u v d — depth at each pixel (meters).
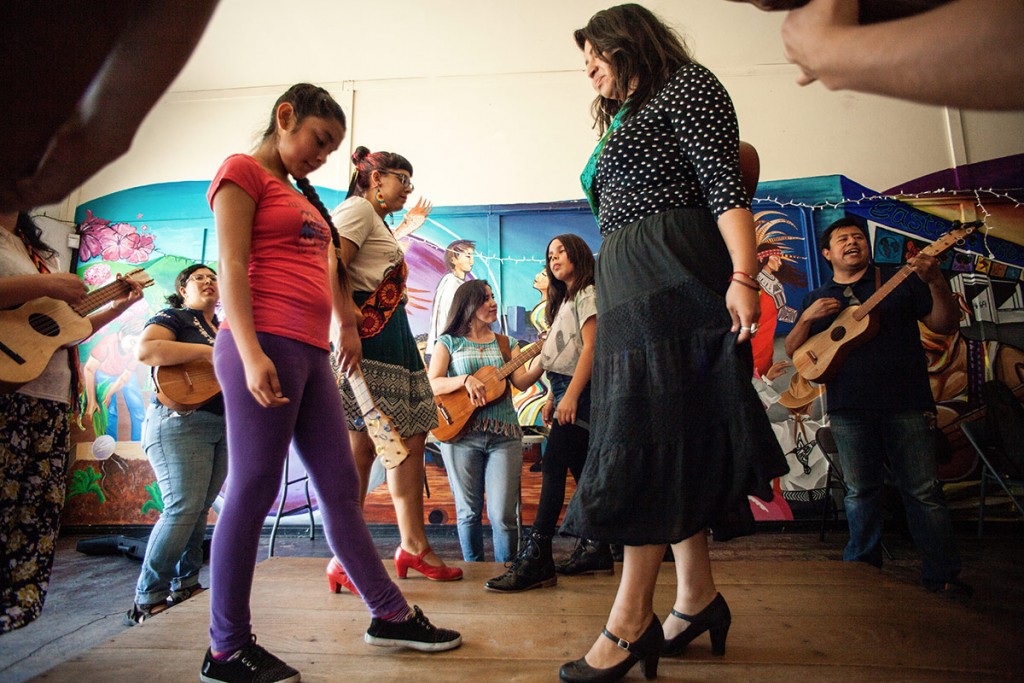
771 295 4.40
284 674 1.06
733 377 1.00
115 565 3.28
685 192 1.12
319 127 1.25
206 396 2.24
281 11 4.57
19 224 1.54
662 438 1.03
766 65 4.70
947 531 2.14
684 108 1.08
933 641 1.24
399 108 4.95
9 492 1.35
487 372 2.50
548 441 1.96
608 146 1.19
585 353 1.99
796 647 1.21
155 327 2.28
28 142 0.34
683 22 4.60
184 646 1.24
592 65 1.26
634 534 1.01
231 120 5.04
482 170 4.81
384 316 1.78
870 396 2.27
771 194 4.54
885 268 2.59
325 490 1.23
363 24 4.69
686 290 1.06
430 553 1.83
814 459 4.12
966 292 4.29
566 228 4.67
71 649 2.02
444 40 4.79
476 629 1.35
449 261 4.67
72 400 1.56
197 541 2.40
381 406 1.70
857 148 4.56
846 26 0.35
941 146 4.52
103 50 0.32
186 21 0.35
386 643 1.22
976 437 3.17
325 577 1.80
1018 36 0.26
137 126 0.40
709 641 1.26
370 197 1.87
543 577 1.73
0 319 1.40
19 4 0.29
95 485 4.43
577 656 1.18
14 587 1.34
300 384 1.16
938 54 0.29
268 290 1.16
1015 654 1.16
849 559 2.34
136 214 4.92
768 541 3.69
